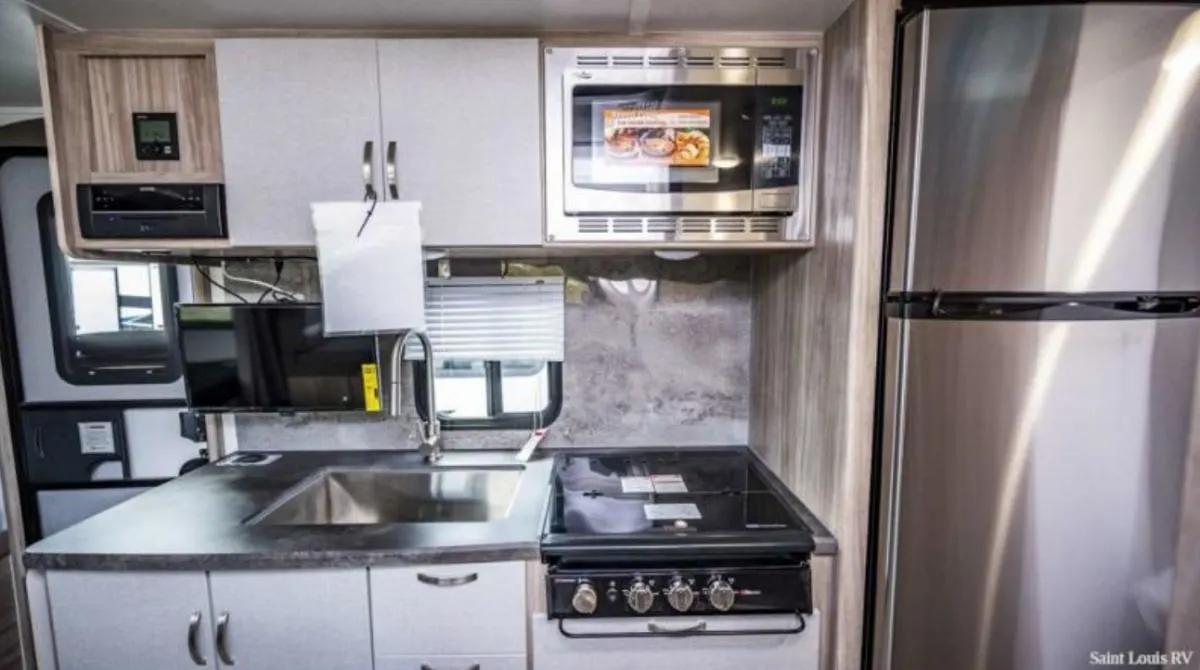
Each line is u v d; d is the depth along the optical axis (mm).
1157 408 1118
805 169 1371
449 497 1757
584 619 1228
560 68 1348
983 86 1068
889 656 1206
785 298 1572
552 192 1373
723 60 1353
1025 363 1105
